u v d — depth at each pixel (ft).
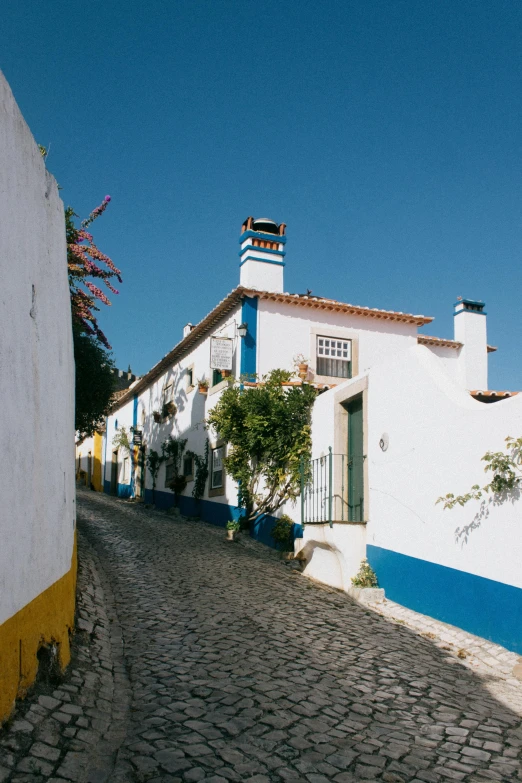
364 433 35.17
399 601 30.30
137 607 27.25
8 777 11.51
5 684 12.84
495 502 24.59
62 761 12.75
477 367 63.62
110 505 81.66
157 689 17.98
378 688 19.19
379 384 33.96
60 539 18.38
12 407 13.30
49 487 16.80
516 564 23.27
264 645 22.75
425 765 14.25
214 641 22.90
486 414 25.40
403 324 61.46
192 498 68.18
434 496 28.32
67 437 21.08
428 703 18.25
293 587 34.01
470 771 14.08
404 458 30.94
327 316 58.59
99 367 52.03
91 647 20.52
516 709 18.31
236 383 54.60
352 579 32.91
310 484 41.75
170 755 13.89
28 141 15.38
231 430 49.62
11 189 13.61
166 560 39.63
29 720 13.51
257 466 49.24
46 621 16.08
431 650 23.90
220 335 61.46
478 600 25.08
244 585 33.40
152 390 89.45
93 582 29.96
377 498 33.06
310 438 43.27
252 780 13.02
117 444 107.65
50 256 17.70
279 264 60.08
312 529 37.58
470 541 25.82
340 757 14.35
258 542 48.80
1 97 13.21
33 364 15.20
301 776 13.34
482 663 22.74
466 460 26.43
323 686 18.97
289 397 44.32
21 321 14.16
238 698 17.48
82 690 16.56
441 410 28.35
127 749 14.11
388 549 31.65
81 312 34.88
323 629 25.72
